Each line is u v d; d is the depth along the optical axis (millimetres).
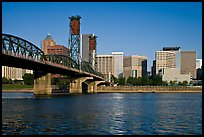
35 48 117688
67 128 45844
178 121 55625
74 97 153250
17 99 126625
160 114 68312
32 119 56094
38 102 107812
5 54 90375
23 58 103000
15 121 53062
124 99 138750
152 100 132125
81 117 60219
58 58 155500
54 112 70312
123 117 61250
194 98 153875
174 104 104438
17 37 100562
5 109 77750
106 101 120125
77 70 188750
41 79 167375
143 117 61750
